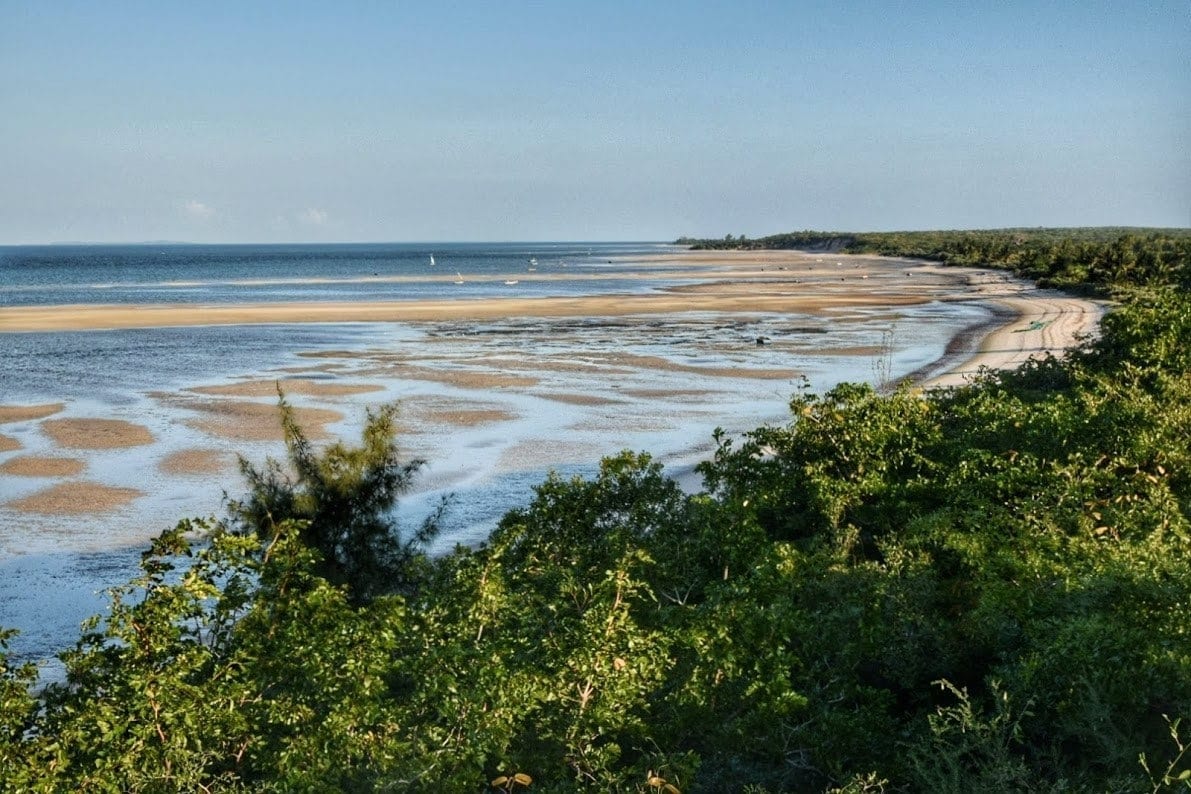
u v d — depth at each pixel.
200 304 90.44
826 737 8.73
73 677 9.34
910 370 47.72
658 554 12.31
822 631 10.11
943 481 14.51
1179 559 10.94
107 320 73.19
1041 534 11.82
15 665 16.56
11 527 24.06
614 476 14.80
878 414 16.83
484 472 29.28
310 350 56.31
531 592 11.09
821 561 11.56
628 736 9.43
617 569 10.20
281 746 8.89
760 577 10.81
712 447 32.06
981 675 9.75
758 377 46.16
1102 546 11.44
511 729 8.70
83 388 43.09
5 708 8.52
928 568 11.24
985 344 56.50
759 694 9.09
